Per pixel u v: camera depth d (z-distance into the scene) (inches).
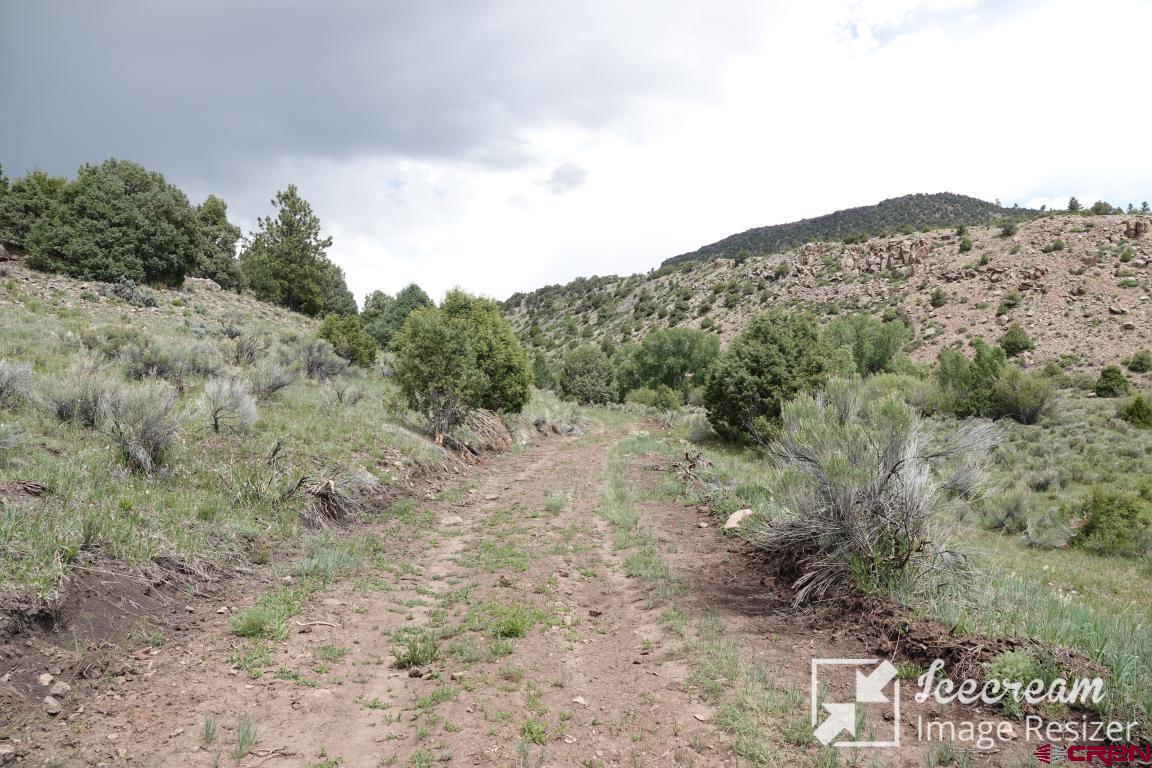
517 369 999.0
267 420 497.4
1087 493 604.4
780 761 143.8
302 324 1636.3
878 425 289.1
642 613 260.8
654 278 5974.4
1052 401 1148.5
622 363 3080.7
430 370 695.1
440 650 214.2
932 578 246.5
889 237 4431.6
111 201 1334.9
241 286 1893.5
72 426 343.6
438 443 685.9
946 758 142.1
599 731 160.7
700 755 147.6
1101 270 3024.1
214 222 2052.2
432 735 156.2
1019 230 3644.2
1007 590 252.8
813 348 1053.2
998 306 3058.6
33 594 180.2
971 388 1269.7
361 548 333.7
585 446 1025.5
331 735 154.3
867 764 141.5
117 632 191.0
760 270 4680.1
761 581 296.0
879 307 3550.7
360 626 233.1
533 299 7367.1
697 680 188.5
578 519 450.9
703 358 2738.7
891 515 253.4
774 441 345.4
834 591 255.9
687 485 552.7
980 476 281.4
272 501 344.8
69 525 221.6
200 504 301.1
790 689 180.9
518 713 168.7
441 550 358.9
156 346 592.4
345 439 522.6
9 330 609.0
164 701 161.5
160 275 1409.9
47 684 157.0
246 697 168.9
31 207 1348.4
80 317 865.5
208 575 250.4
